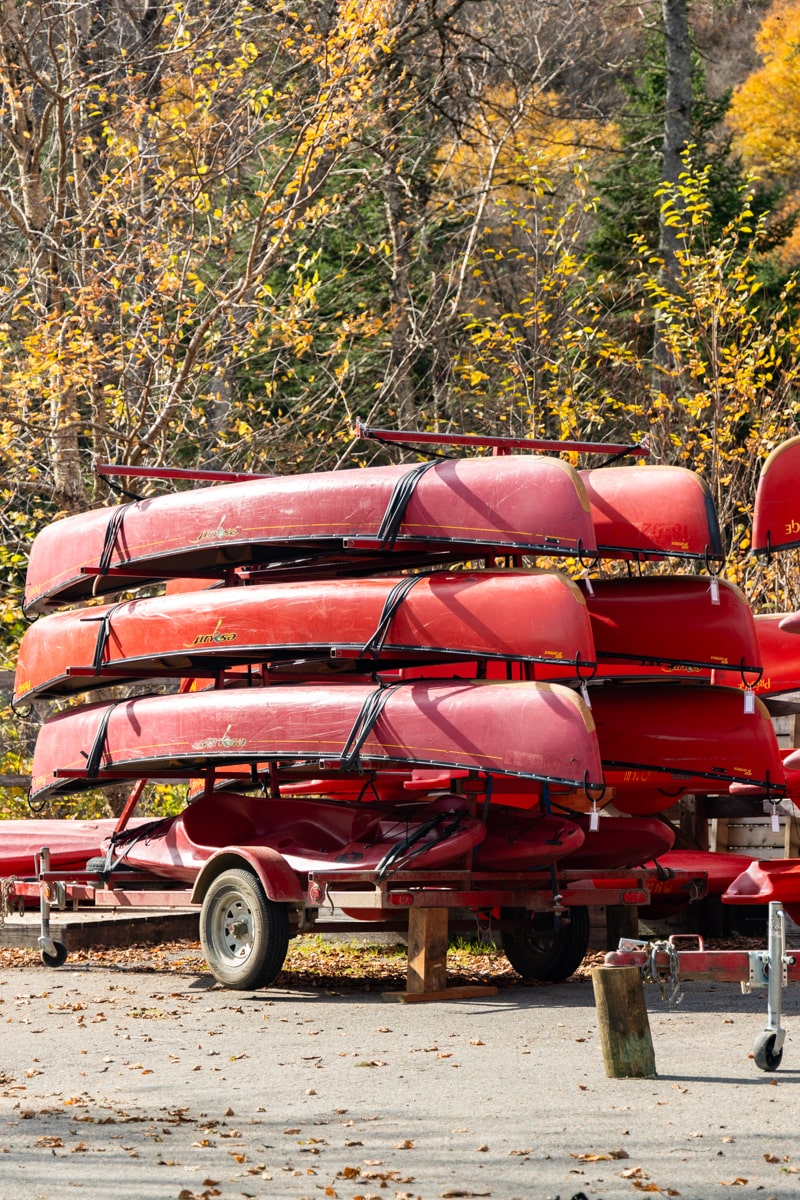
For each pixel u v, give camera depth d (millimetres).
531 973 34594
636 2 97562
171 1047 24812
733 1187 15078
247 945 31562
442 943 31156
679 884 37312
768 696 40281
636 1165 16094
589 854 35281
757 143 123062
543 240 85062
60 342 55594
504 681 31109
